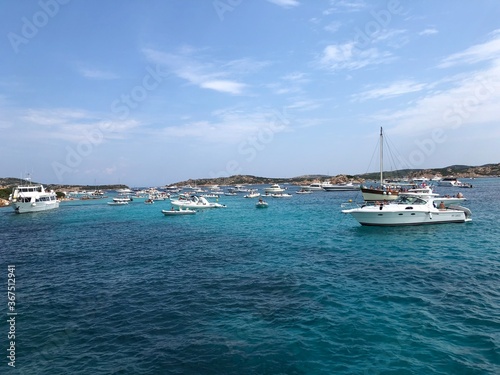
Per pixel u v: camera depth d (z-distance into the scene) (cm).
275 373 993
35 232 4469
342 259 2344
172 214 6300
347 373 974
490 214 4559
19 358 1133
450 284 1705
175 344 1192
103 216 6662
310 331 1245
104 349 1177
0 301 1705
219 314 1444
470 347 1086
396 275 1895
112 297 1722
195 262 2433
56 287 1928
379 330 1224
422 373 957
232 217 5750
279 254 2608
